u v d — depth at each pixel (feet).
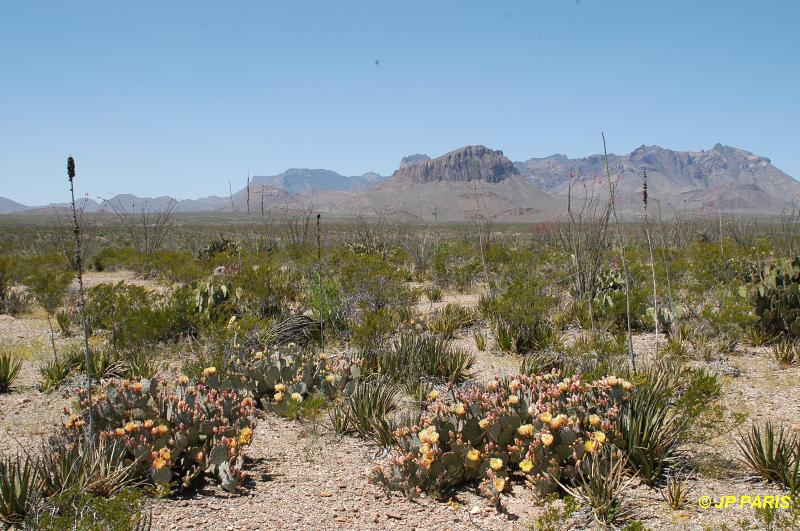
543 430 14.62
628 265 41.81
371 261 41.29
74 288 46.32
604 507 13.12
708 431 17.37
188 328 29.66
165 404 16.79
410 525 13.11
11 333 31.48
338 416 18.86
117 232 146.72
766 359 24.90
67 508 12.30
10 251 93.35
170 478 14.34
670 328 28.91
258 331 27.73
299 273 43.14
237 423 16.98
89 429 14.80
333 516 13.44
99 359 24.35
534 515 13.57
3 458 15.80
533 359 24.61
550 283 38.29
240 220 369.71
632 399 16.34
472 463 14.69
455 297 42.91
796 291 27.50
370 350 25.18
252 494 14.48
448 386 18.04
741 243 65.21
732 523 12.81
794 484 13.94
